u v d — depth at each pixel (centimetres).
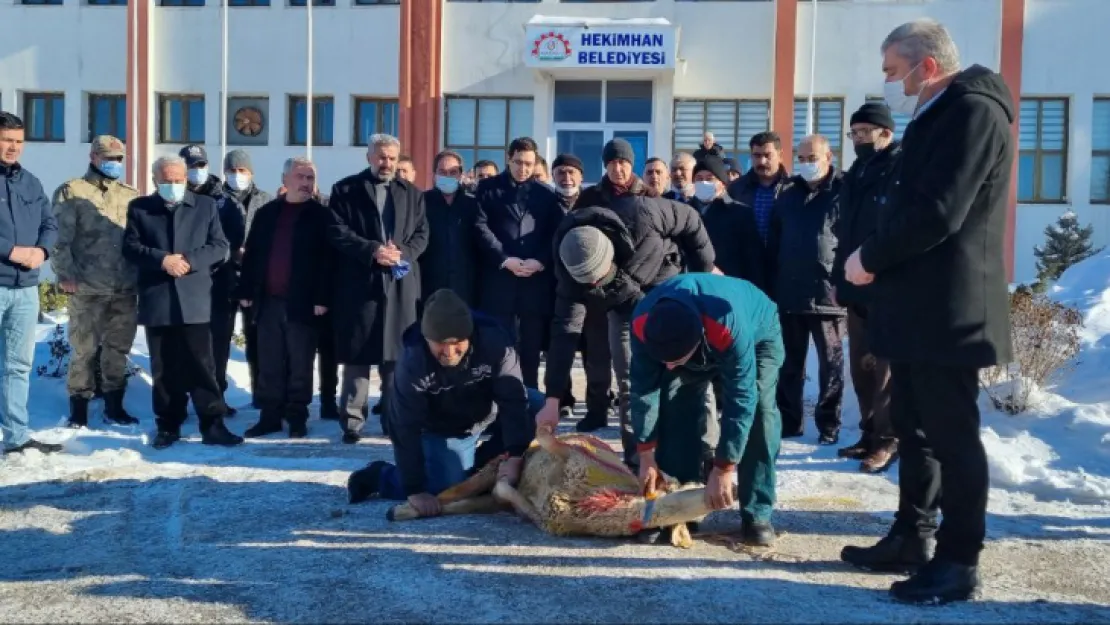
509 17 1870
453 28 1886
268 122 1919
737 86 1827
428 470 475
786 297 648
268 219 706
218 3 1909
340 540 423
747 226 677
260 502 492
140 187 1908
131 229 640
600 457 445
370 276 655
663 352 338
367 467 500
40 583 373
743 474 413
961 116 328
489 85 1881
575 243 450
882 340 354
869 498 502
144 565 394
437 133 1889
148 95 1905
